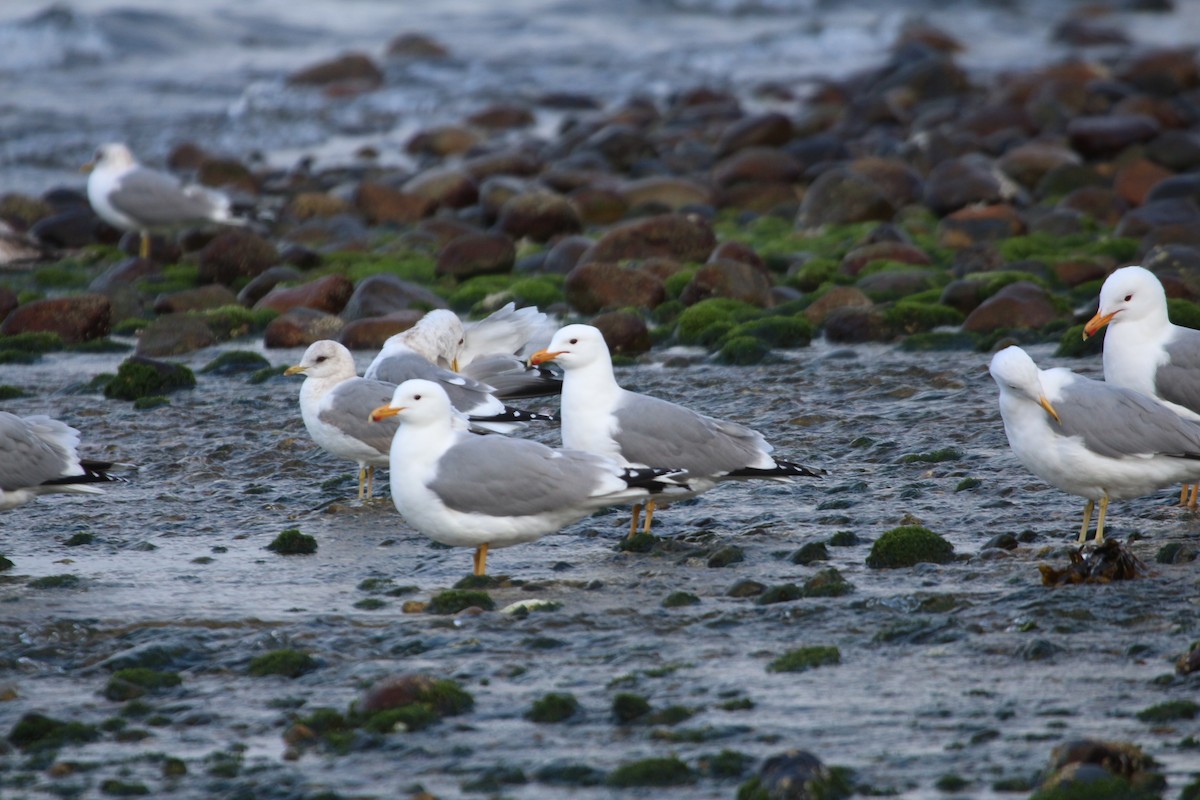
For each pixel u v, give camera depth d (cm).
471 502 1111
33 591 1115
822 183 2945
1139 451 1119
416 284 2398
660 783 750
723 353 1955
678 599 1047
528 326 1702
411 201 3189
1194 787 694
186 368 1912
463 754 795
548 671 916
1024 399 1145
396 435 1146
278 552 1230
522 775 764
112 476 1255
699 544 1210
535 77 5381
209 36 5756
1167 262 2147
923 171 3494
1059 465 1141
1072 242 2608
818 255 2595
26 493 1216
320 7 6378
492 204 3106
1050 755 741
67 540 1275
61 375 2008
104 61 5381
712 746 792
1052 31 6378
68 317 2230
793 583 1068
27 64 5272
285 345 2150
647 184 3161
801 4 6794
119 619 1044
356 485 1461
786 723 818
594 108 4891
